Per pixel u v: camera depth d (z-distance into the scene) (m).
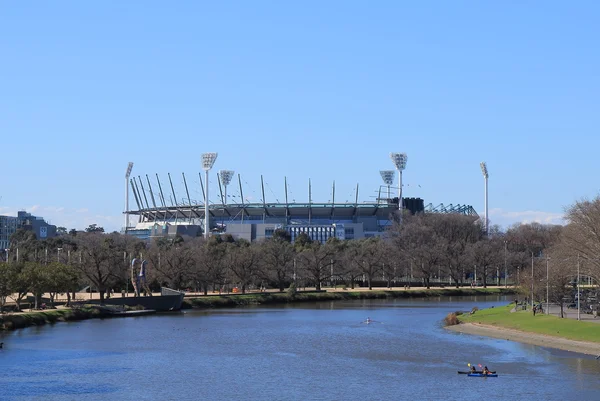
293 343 170.00
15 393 117.44
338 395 116.62
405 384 123.69
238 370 136.25
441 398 114.38
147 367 138.88
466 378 127.75
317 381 126.50
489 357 147.00
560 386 120.56
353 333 188.12
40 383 124.44
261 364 142.25
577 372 130.88
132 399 114.19
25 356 149.62
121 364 141.75
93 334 184.12
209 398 114.88
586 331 168.62
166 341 172.75
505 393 116.69
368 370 135.62
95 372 134.00
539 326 181.25
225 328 199.75
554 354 148.75
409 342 170.38
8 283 196.25
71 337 177.88
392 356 150.50
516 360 143.12
